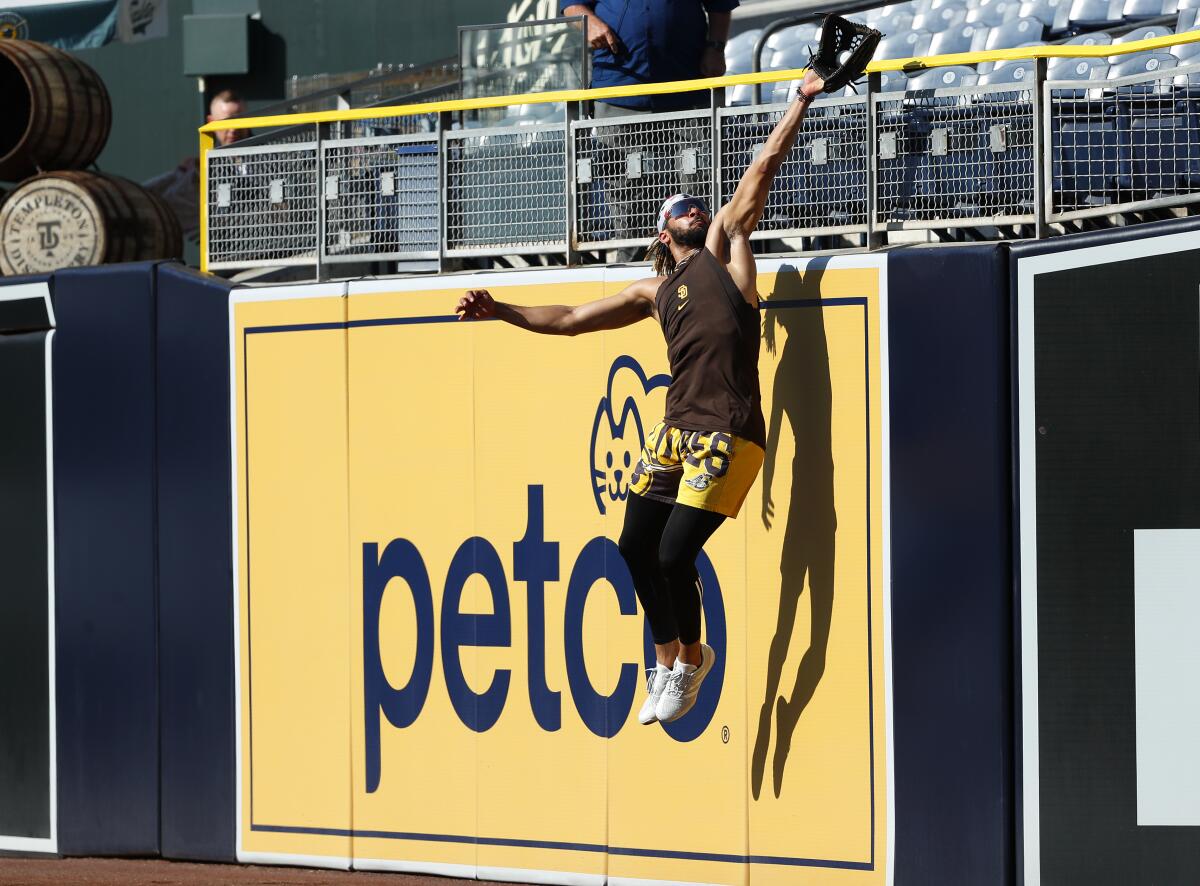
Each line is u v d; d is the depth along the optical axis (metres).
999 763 21.56
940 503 21.94
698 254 21.62
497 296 24.80
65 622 28.06
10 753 28.48
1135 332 21.12
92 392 27.92
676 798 23.56
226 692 26.88
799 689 22.73
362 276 28.45
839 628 22.48
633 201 25.19
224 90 45.12
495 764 24.89
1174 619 21.02
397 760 25.59
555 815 24.42
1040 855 21.39
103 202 30.91
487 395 24.98
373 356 25.83
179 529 27.30
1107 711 21.22
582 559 24.34
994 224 22.73
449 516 25.27
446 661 25.28
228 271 28.39
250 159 28.03
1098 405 21.28
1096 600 21.27
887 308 22.20
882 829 22.17
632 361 23.94
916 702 22.02
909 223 23.22
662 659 22.42
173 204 45.06
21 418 28.44
